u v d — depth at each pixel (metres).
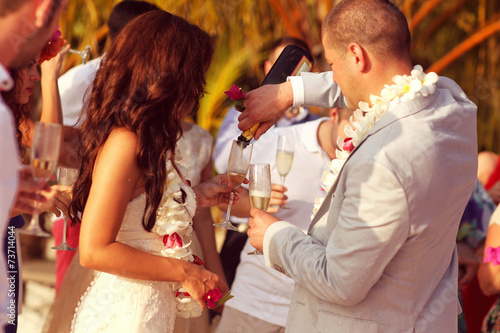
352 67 1.78
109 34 3.03
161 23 1.87
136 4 2.96
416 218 1.62
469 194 1.82
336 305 1.74
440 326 1.78
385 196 1.60
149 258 1.81
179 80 1.85
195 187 2.28
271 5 5.89
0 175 1.09
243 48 5.93
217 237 5.39
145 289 1.87
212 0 5.75
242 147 2.17
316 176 2.84
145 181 1.83
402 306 1.71
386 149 1.63
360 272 1.63
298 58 2.25
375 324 1.70
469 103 1.86
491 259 2.65
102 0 5.46
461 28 6.47
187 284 1.89
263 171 2.26
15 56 1.29
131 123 1.77
